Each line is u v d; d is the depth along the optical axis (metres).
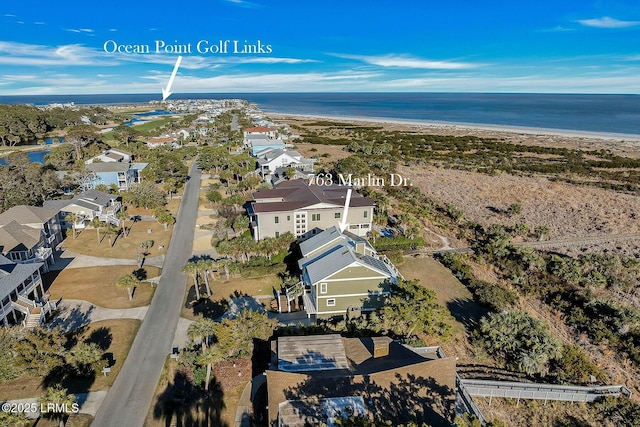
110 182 84.31
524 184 92.88
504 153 133.00
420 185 93.06
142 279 47.81
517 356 33.41
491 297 42.88
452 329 37.19
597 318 39.94
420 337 36.41
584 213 72.56
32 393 29.98
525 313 37.34
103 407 28.94
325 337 30.69
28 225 52.84
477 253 55.88
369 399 24.89
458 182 95.50
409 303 34.88
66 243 57.62
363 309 39.34
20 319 39.34
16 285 38.06
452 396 26.31
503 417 28.53
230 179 92.88
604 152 131.12
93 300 43.06
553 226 66.44
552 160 121.06
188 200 78.50
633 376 32.78
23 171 74.88
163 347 35.75
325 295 38.50
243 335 32.59
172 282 47.28
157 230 63.34
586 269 49.72
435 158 125.88
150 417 28.16
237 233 61.50
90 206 64.00
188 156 118.75
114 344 35.91
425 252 56.09
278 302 41.50
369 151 130.88
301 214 54.88
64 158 103.00
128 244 57.66
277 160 96.25
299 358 28.34
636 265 49.38
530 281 47.41
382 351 29.39
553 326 39.56
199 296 43.59
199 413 28.41
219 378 31.52
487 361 34.16
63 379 31.52
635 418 28.03
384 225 63.81
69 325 38.56
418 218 68.94
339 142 153.38
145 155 114.50
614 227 65.06
